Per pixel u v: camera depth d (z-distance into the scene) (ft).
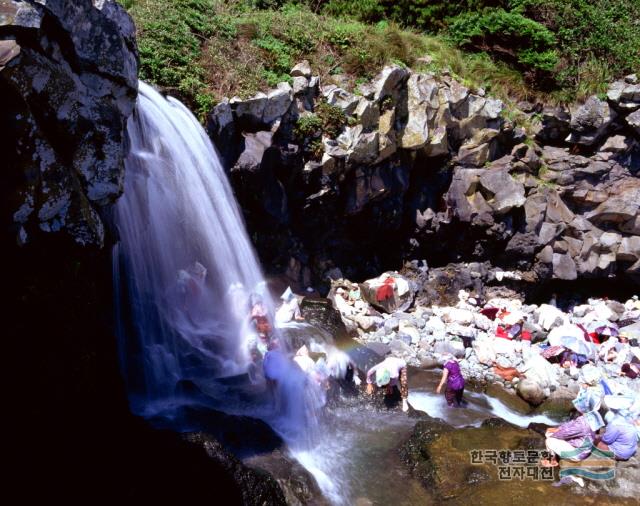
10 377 15.24
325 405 25.17
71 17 15.89
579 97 45.39
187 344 26.13
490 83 46.09
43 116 15.47
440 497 20.47
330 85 37.22
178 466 17.66
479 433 23.56
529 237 42.86
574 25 48.83
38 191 15.08
